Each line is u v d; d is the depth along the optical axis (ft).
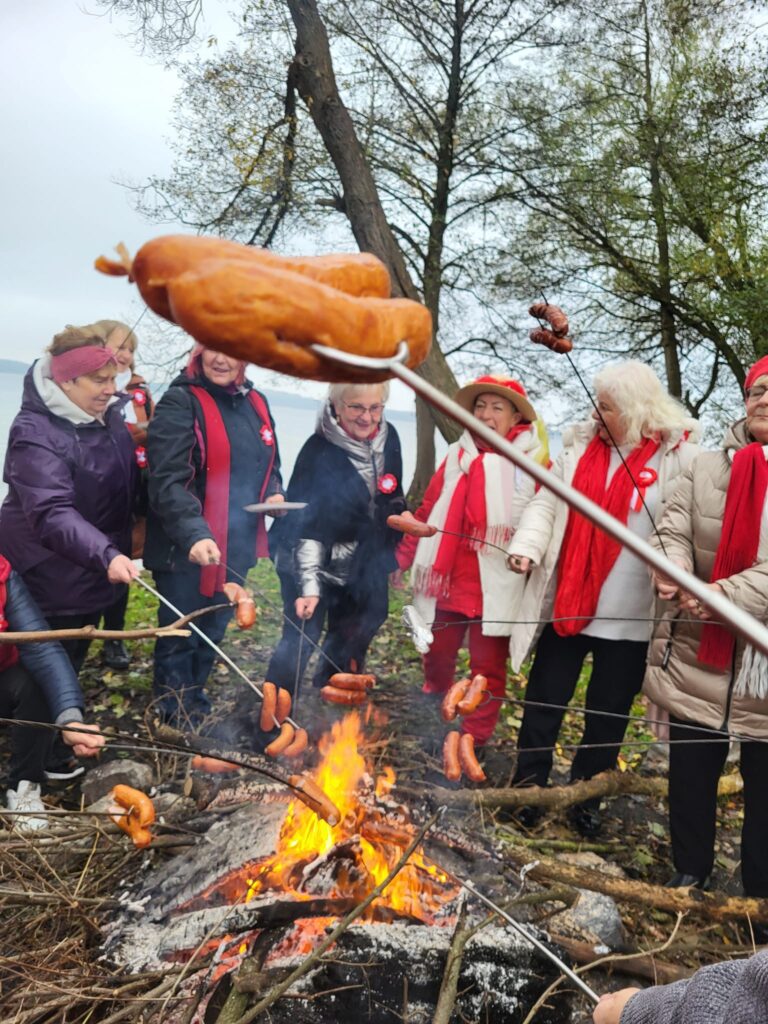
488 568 12.26
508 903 7.80
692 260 42.91
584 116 48.26
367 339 2.49
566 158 47.60
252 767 6.63
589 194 46.73
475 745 12.81
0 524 11.84
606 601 11.09
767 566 8.88
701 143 45.42
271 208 40.91
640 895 8.91
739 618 2.04
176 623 5.29
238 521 12.52
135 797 6.81
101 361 11.32
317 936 7.16
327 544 12.69
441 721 14.46
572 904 8.05
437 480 13.07
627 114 47.57
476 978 6.91
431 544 12.57
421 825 9.09
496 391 12.23
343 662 13.75
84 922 7.76
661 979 7.92
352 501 12.60
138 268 2.53
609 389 10.64
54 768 12.09
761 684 8.93
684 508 9.80
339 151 30.83
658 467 10.84
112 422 12.16
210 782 9.87
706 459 9.78
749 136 44.91
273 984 6.52
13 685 10.00
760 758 9.24
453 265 52.80
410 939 7.02
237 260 2.44
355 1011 6.61
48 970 6.85
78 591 11.95
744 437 9.55
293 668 13.03
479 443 12.66
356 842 8.02
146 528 12.78
